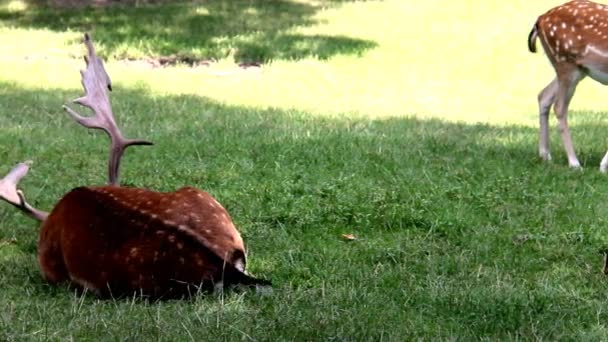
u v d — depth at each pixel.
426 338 7.63
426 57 24.28
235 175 12.65
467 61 24.08
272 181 12.28
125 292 8.09
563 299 8.55
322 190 11.73
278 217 10.84
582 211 11.40
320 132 15.91
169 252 7.93
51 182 12.16
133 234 8.05
